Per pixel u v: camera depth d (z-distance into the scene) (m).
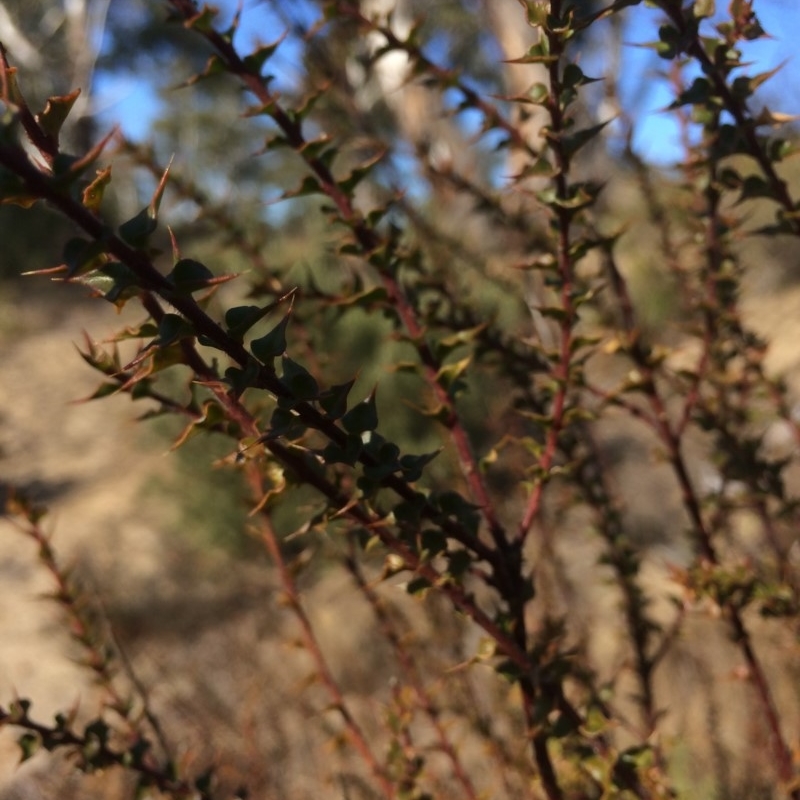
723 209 0.39
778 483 0.40
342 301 0.32
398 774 0.40
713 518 0.42
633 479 1.07
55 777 0.76
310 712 0.65
